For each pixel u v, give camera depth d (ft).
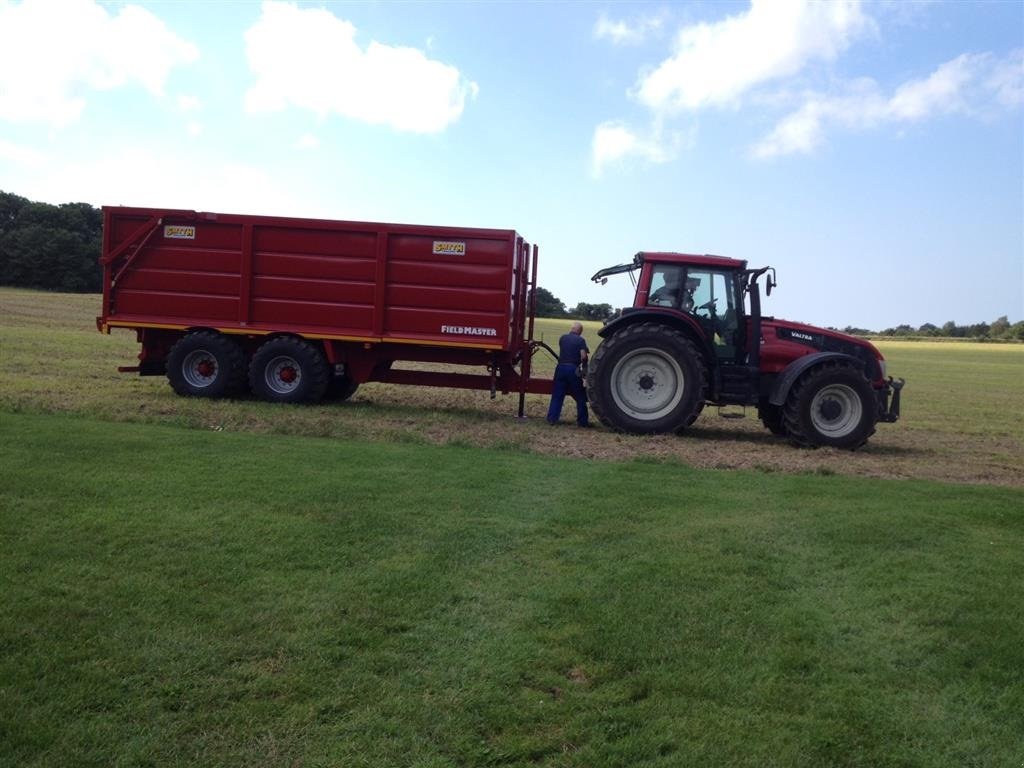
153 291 42.68
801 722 11.07
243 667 11.93
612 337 38.91
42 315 134.31
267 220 41.42
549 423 41.73
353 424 36.42
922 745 10.72
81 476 22.56
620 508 21.95
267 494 21.56
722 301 39.22
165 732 10.24
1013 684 12.39
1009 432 49.93
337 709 10.93
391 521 19.58
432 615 14.06
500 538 18.65
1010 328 368.68
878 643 13.66
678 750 10.32
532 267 43.06
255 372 42.06
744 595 15.46
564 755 10.12
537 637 13.29
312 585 15.16
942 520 21.71
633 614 14.33
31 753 9.71
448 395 53.31
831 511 22.48
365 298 41.29
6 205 305.32
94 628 12.96
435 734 10.42
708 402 39.42
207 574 15.48
